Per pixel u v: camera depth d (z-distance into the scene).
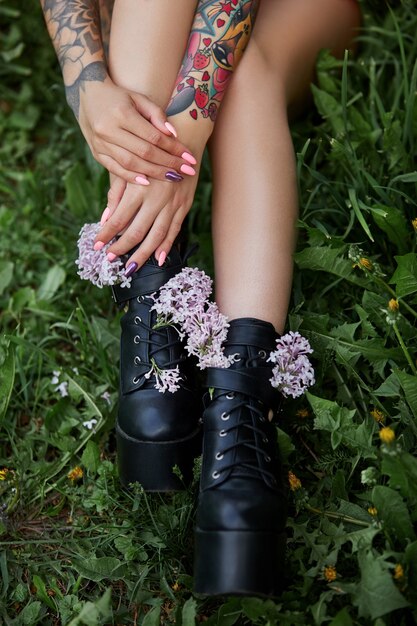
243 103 1.32
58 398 1.46
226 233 1.28
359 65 1.67
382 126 1.60
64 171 1.80
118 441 1.27
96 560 1.22
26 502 1.34
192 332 1.22
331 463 1.27
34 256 1.69
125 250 1.27
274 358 1.19
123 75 1.29
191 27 1.31
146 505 1.28
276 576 1.11
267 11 1.44
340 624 1.06
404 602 1.06
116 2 1.32
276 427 1.21
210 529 1.11
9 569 1.26
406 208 1.46
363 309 1.32
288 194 1.29
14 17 1.98
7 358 1.36
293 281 1.42
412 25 1.67
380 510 1.13
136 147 1.24
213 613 1.19
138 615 1.19
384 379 1.31
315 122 1.68
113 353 1.49
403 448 1.23
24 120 1.91
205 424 1.19
